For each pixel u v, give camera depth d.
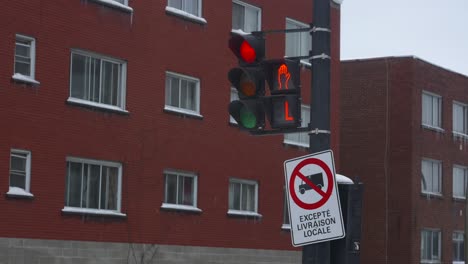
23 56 24.12
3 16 23.39
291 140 33.94
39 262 23.89
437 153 44.47
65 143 24.91
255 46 10.59
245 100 10.65
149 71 27.75
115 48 26.62
